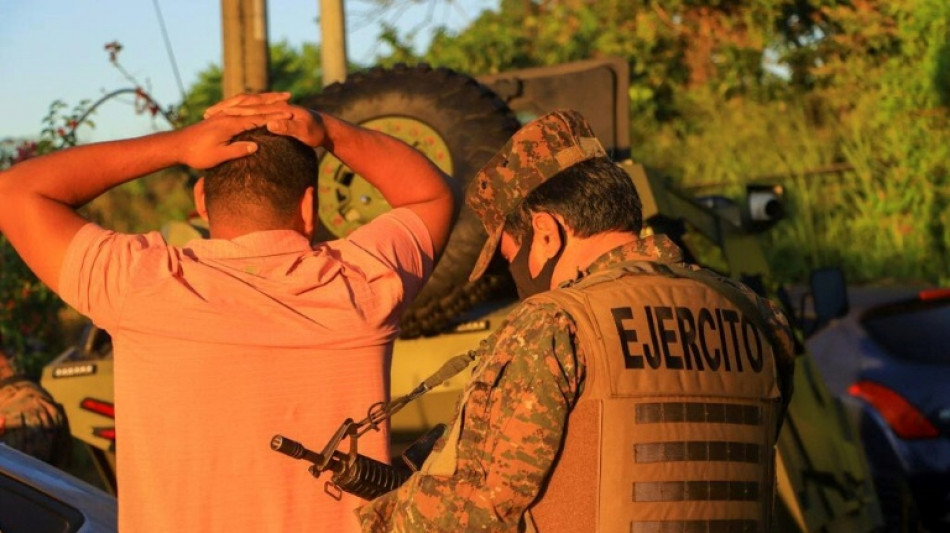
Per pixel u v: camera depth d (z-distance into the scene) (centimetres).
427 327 603
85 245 293
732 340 295
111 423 646
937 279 1467
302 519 291
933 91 1516
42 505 377
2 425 543
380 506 287
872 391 933
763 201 726
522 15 2066
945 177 1505
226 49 991
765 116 1742
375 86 610
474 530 271
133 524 290
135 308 288
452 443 276
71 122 1019
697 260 671
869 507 696
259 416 289
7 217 295
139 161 301
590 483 274
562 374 271
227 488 288
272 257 297
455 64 1938
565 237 300
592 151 303
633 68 1814
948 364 927
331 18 1102
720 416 286
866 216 1548
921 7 1544
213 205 302
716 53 1808
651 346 280
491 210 309
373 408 300
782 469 577
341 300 299
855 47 1675
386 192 333
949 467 898
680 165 1738
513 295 659
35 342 1074
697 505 279
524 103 757
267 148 300
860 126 1614
